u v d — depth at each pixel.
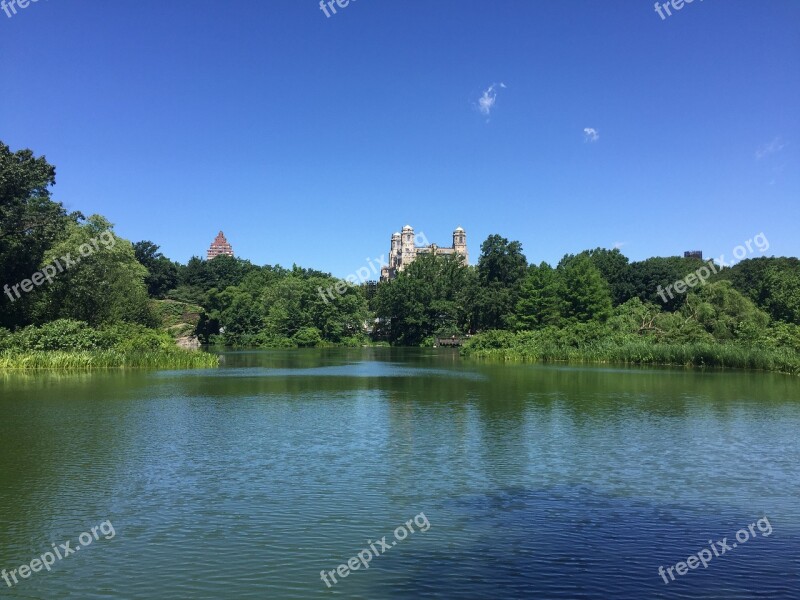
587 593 10.06
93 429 23.66
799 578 10.70
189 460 18.64
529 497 15.08
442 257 153.00
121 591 10.06
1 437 22.03
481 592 10.07
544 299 89.38
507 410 28.89
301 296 129.38
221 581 10.41
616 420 26.00
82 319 65.50
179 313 133.50
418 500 14.77
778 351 53.28
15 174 54.19
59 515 13.62
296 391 37.12
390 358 79.50
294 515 13.67
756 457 19.23
